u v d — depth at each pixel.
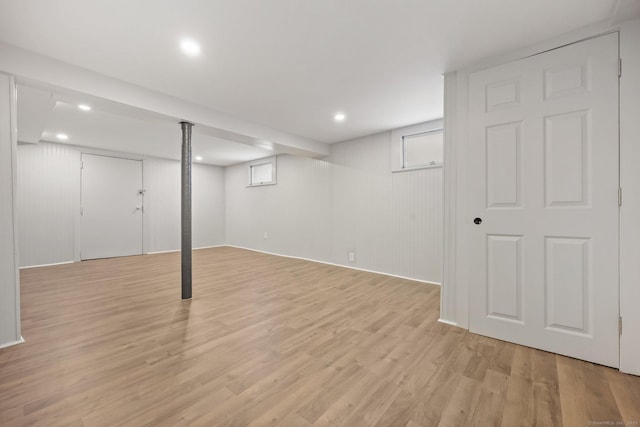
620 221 1.67
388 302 2.94
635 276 1.63
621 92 1.66
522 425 1.25
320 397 1.44
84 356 1.82
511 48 2.01
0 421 1.25
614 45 1.68
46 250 4.84
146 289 3.36
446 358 1.82
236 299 3.01
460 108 2.30
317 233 5.26
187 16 1.66
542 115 1.91
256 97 2.89
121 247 5.74
